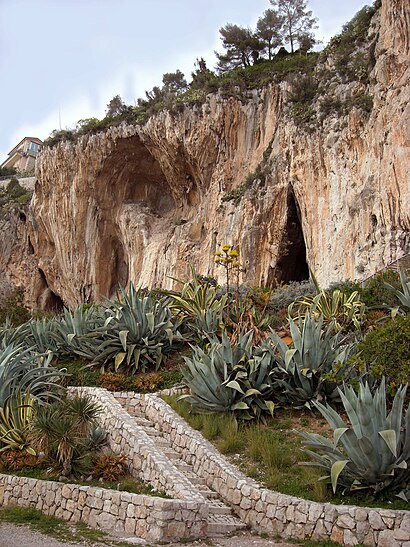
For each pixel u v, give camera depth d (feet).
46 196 151.94
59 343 53.26
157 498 26.96
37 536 26.71
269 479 29.14
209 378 38.01
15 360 42.75
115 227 145.18
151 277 125.49
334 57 101.35
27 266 162.09
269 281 101.71
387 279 56.24
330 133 91.66
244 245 103.14
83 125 143.84
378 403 26.55
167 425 37.88
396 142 76.59
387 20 84.89
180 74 146.10
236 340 43.68
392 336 33.01
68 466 32.65
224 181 117.19
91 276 145.28
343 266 84.07
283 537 26.25
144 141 131.23
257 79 120.06
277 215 102.58
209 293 55.16
